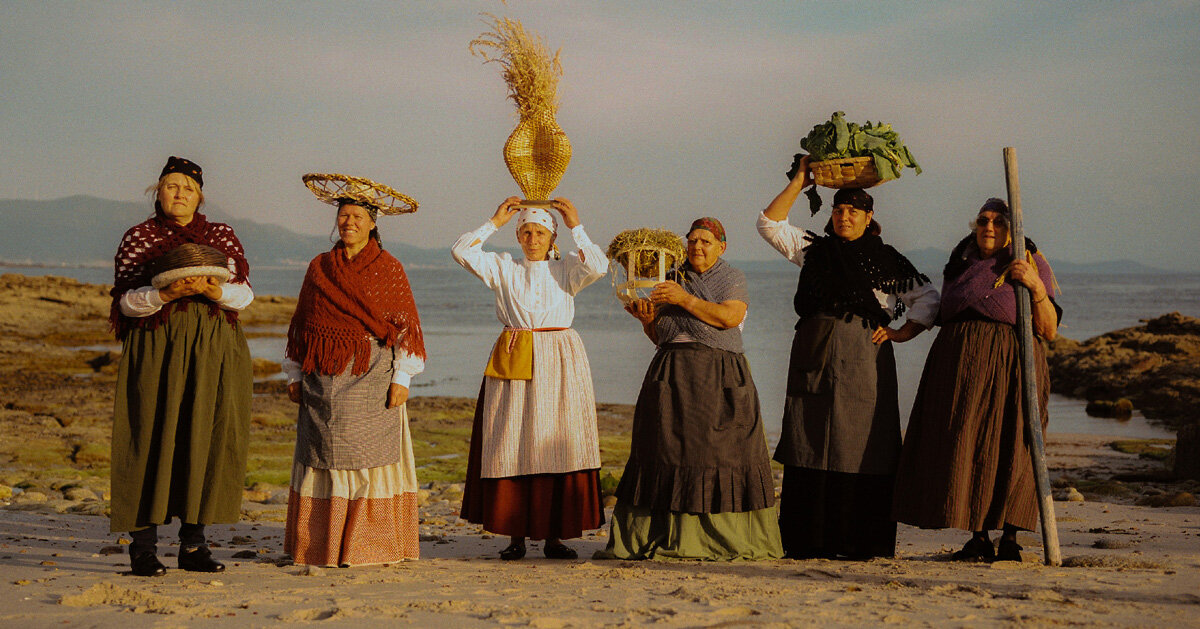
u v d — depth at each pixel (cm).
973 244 559
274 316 5841
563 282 580
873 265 557
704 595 410
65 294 5256
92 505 902
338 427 518
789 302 8575
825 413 553
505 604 394
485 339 4800
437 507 975
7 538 632
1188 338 2877
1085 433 1848
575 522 574
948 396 533
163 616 370
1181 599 396
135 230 487
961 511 523
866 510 557
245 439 498
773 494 559
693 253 564
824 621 354
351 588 443
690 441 551
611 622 355
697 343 559
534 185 589
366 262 530
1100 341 3156
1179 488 1061
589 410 579
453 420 1842
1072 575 466
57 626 354
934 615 363
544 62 589
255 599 409
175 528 753
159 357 474
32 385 2434
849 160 546
